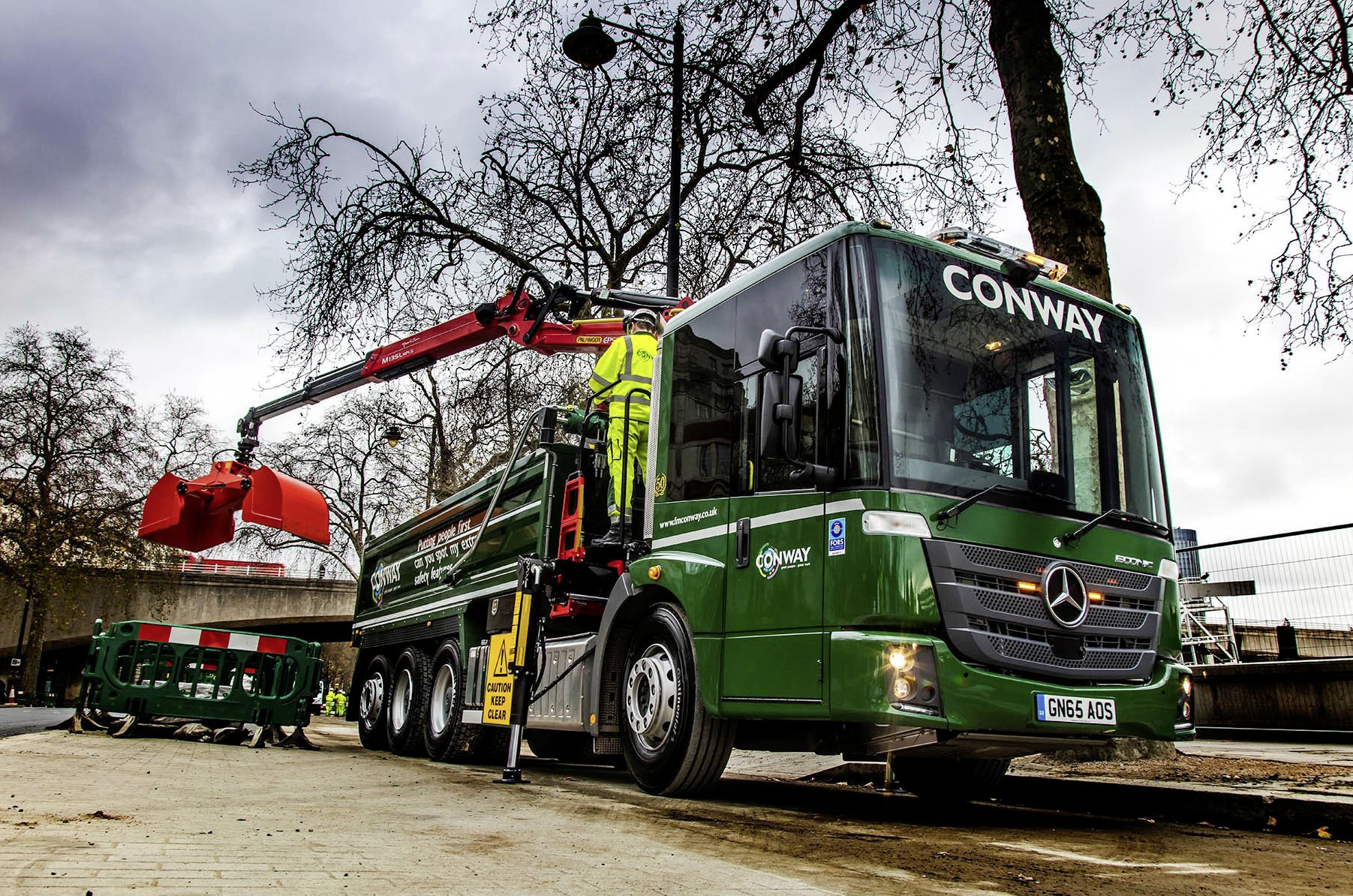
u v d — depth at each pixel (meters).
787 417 5.02
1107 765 6.88
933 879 3.25
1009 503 4.90
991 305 5.48
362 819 4.23
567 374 17.83
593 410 7.92
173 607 46.97
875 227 5.30
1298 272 9.66
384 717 11.12
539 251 16.08
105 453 39.50
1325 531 10.35
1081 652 4.81
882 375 4.93
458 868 3.01
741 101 13.79
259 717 10.84
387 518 32.53
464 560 9.45
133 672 10.59
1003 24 9.24
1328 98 9.28
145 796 4.80
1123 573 5.13
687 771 5.73
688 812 5.09
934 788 6.45
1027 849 4.07
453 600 9.67
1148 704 4.92
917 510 4.68
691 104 13.91
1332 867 3.81
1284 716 10.37
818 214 14.82
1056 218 8.48
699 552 5.84
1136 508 5.47
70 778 5.58
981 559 4.70
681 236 15.84
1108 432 5.58
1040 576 4.81
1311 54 9.35
